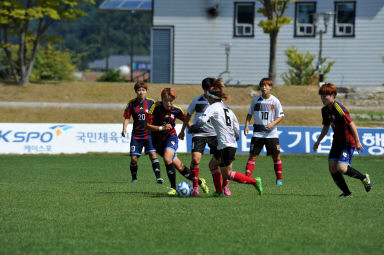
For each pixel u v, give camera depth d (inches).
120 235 714.2
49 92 3663.9
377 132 2487.7
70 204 1001.5
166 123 1207.6
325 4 4547.2
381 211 908.0
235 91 3777.1
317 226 771.4
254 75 4621.1
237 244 658.2
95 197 1109.1
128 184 1418.6
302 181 1519.4
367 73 4549.7
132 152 1412.4
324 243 664.4
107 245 656.4
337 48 4557.1
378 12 4505.4
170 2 4623.5
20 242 677.3
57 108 3341.5
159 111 1198.3
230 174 1079.6
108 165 2050.9
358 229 751.1
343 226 772.0
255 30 4596.5
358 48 4539.9
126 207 956.6
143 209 931.3
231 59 4623.5
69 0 3560.5
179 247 642.8
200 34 4628.4
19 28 3742.6
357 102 3688.5
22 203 1018.7
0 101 3442.4
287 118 3164.4
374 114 3253.0
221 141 1049.5
